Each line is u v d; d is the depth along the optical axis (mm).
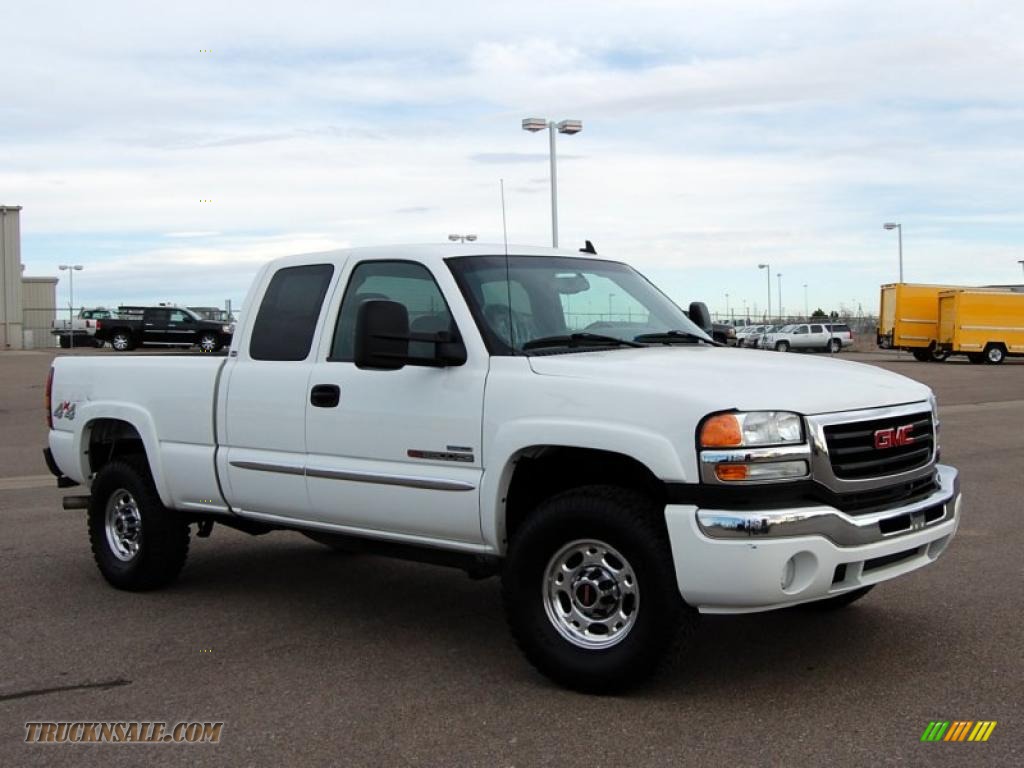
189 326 41719
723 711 4441
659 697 4629
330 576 7273
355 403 5465
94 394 7020
